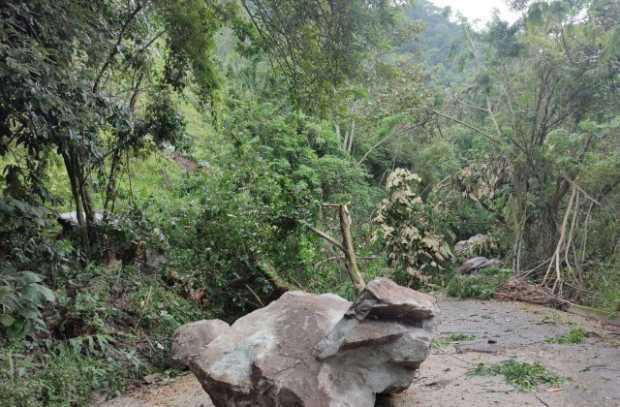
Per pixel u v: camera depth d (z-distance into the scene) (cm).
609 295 862
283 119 1515
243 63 1464
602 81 996
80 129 577
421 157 1809
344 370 362
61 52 551
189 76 835
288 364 358
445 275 1128
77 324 563
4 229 563
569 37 1039
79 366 504
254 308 772
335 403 343
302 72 724
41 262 593
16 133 591
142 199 969
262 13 684
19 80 469
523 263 1099
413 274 1034
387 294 366
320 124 1667
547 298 882
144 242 754
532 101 1118
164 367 574
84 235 717
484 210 1338
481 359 530
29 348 499
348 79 745
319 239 884
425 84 1797
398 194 1079
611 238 1016
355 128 1995
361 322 362
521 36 1095
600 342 601
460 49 1397
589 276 961
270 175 898
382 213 1087
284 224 787
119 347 573
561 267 1015
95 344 548
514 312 801
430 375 475
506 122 1202
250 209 791
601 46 989
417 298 378
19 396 420
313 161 1530
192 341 398
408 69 1677
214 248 765
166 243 766
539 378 464
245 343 380
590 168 989
